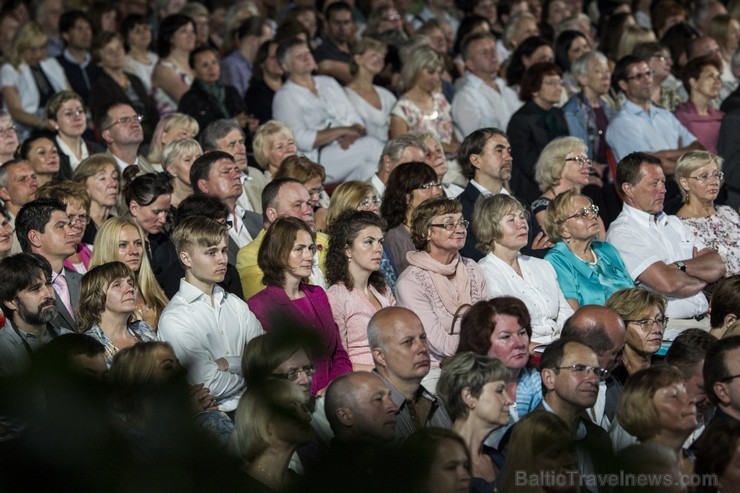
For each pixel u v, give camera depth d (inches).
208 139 506.3
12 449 170.9
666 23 797.9
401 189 427.2
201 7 710.5
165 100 641.6
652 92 618.2
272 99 621.3
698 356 345.4
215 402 319.9
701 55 673.6
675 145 609.9
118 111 517.0
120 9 753.0
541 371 316.8
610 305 374.9
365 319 383.6
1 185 454.6
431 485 191.9
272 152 514.0
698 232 475.2
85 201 418.6
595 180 557.3
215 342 352.5
